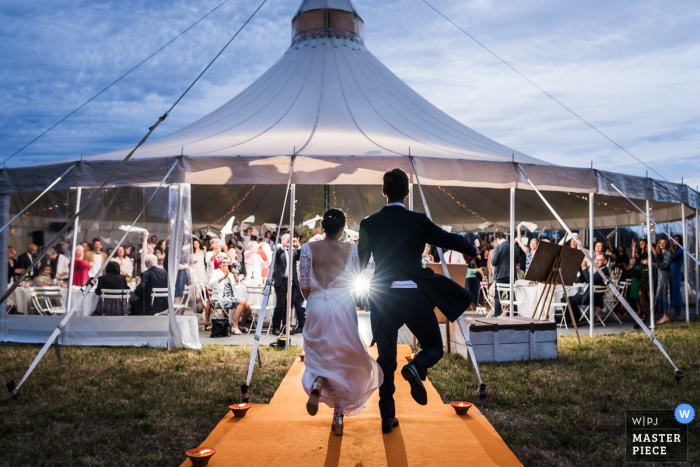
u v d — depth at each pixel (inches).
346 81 433.4
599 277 337.1
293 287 301.0
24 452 119.0
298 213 516.7
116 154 300.5
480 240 551.2
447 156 283.9
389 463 107.7
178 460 114.4
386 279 115.2
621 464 112.7
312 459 109.9
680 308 377.7
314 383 109.0
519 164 274.8
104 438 127.6
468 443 119.6
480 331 215.8
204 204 537.6
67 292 261.4
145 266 256.2
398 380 183.9
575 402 157.2
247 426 132.1
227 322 296.8
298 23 506.3
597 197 457.1
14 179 265.9
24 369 200.5
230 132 347.6
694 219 421.7
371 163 256.5
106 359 218.1
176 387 172.7
